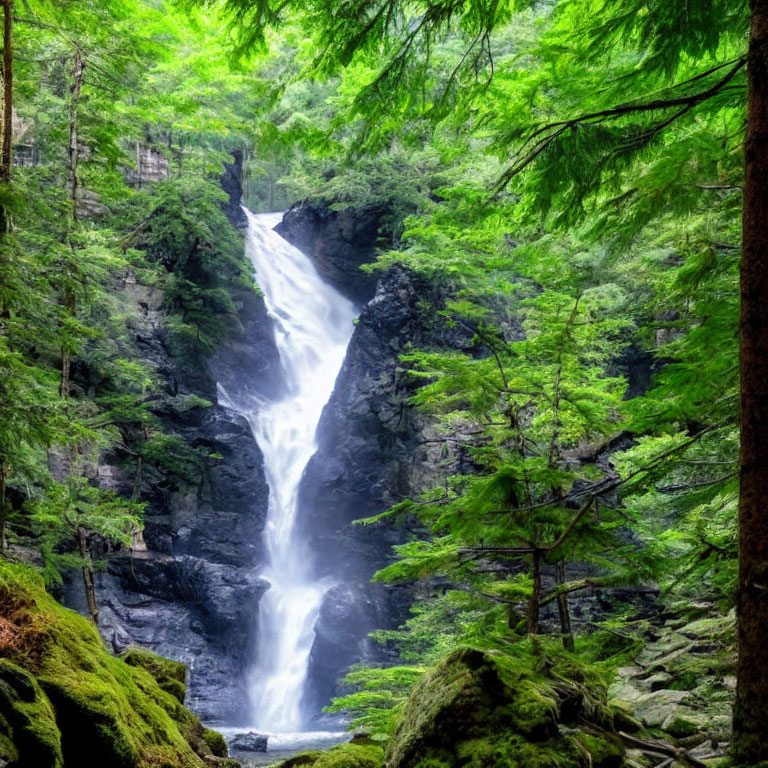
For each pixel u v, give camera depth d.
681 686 8.96
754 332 4.58
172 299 31.30
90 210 29.81
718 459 9.48
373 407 32.91
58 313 11.17
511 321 28.52
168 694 5.40
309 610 30.45
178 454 29.00
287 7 6.21
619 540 7.70
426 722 4.55
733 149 6.13
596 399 9.68
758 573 4.34
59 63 22.20
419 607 16.58
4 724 3.09
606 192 6.36
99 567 20.89
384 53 6.27
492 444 9.35
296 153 37.81
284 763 6.18
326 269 41.78
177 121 24.52
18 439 9.41
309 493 33.00
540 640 5.66
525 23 16.30
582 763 4.27
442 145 11.42
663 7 5.45
